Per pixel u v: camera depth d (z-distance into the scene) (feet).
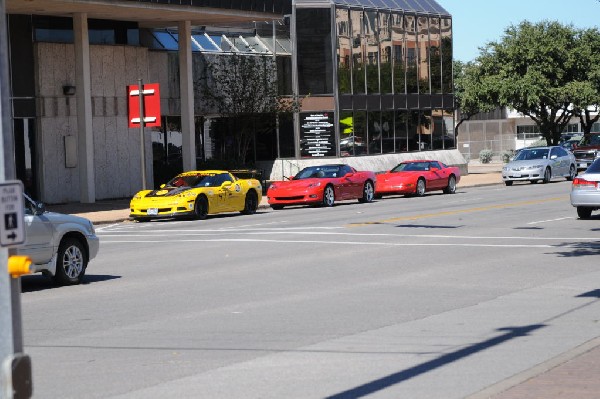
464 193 163.12
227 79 177.78
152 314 47.70
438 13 229.86
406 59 218.18
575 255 70.69
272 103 179.11
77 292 56.70
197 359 36.60
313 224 103.91
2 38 21.24
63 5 134.21
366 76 205.36
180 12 147.33
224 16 154.71
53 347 39.55
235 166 170.50
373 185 148.36
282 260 70.74
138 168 160.86
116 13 146.10
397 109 214.28
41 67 144.77
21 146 142.82
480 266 65.26
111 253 79.92
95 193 153.28
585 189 99.55
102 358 37.14
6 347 20.93
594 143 220.43
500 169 261.24
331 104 196.24
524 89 240.32
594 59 245.86
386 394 30.58
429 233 89.86
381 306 48.98
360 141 202.69
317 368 34.71
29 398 21.27
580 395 28.30
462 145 350.43
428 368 34.45
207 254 76.33
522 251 73.97
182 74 161.07
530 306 48.42
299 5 194.39
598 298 50.65
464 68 265.54
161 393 31.22
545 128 252.01
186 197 117.29
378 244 80.84
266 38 191.83
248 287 56.95
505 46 247.91
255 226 104.17
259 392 31.14
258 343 39.60
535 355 36.45
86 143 144.46
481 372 33.68
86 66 143.74
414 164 163.12
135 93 127.13
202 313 47.62
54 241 59.16
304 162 195.11
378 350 37.88
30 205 58.44
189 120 161.17
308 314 46.80
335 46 196.24
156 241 90.02
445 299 51.16
